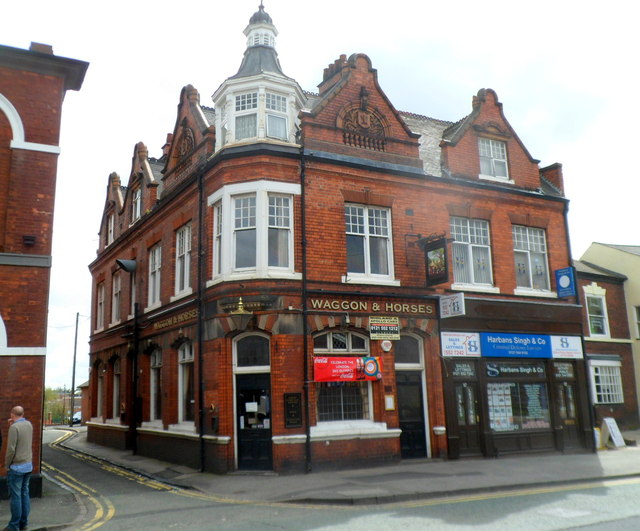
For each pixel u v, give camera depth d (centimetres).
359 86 1691
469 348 1675
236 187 1511
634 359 2595
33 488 1148
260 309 1440
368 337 1544
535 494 1114
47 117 1261
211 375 1482
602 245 2806
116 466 1748
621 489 1158
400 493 1088
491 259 1811
